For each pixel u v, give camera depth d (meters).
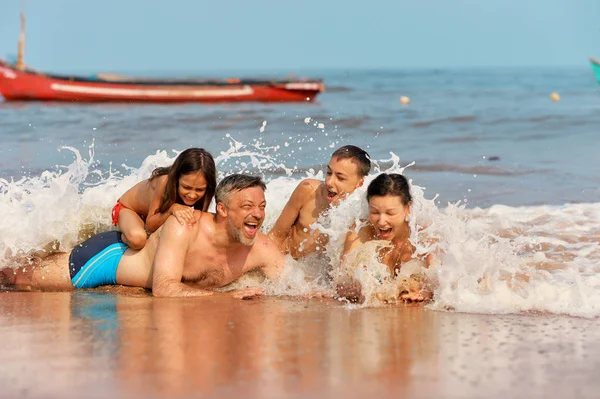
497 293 7.95
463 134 26.00
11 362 5.66
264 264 8.96
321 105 39.22
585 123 30.14
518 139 24.72
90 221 9.90
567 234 11.49
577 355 5.96
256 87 38.06
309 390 5.05
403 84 89.56
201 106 36.09
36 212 9.55
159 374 5.37
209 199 8.92
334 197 9.02
